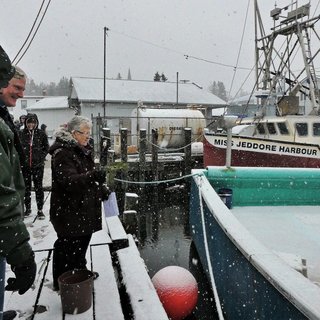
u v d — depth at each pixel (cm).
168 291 383
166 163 1436
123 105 2734
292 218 554
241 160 1139
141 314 288
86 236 292
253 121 1270
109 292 301
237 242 324
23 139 474
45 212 525
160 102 2830
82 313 269
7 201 150
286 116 1181
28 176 500
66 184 263
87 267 348
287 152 1108
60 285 265
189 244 779
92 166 295
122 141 1307
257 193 620
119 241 416
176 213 1083
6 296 291
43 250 384
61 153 269
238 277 344
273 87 1230
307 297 209
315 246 448
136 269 364
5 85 159
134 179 1397
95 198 287
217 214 416
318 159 1099
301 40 1103
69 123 279
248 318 319
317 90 1214
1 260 174
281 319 240
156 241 804
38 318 262
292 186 621
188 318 448
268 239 471
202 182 564
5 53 154
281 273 248
